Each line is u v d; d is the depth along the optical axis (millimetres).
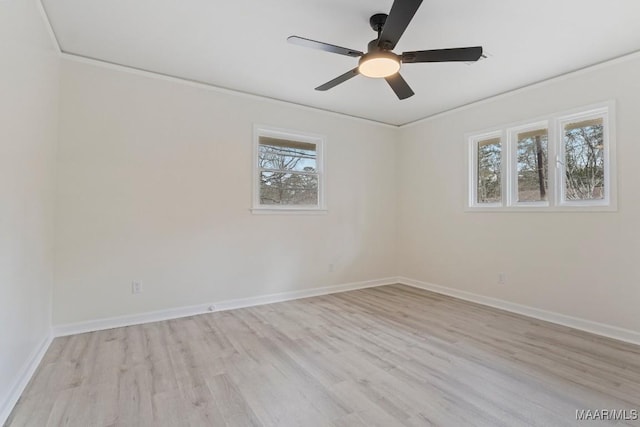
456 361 2482
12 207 1898
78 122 3041
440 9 2311
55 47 2795
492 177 4133
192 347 2729
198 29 2627
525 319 3482
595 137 3201
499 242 3939
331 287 4664
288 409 1878
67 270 2982
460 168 4418
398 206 5332
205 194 3678
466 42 2754
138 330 3109
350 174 4867
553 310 3412
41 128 2465
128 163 3262
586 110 3191
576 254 3252
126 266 3248
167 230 3459
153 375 2254
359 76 3453
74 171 3018
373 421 1773
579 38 2693
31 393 2021
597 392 2055
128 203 3258
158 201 3410
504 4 2260
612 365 2412
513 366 2398
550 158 3465
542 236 3525
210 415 1820
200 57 3092
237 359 2510
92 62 3100
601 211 3076
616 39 2707
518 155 3846
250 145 3977
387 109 4559
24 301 2121
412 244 5129
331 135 4676
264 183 4160
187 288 3572
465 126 4359
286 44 2852
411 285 5121
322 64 3230
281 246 4219
